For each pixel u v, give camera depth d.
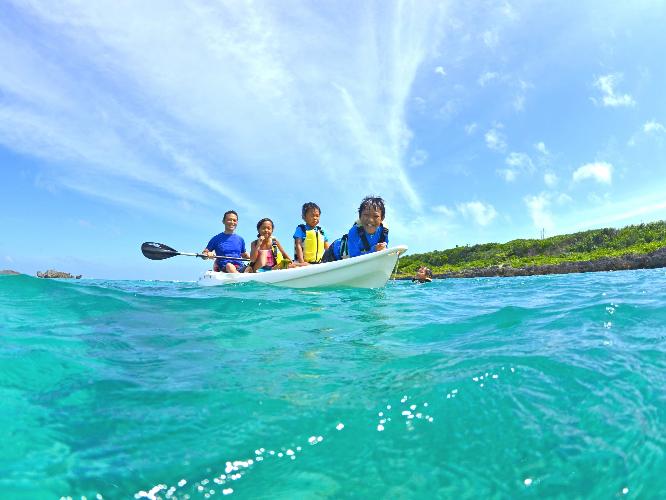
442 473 1.10
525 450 1.18
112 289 4.71
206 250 7.33
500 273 32.09
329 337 2.67
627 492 1.00
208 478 1.10
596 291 4.58
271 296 4.62
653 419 1.30
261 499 1.02
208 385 1.74
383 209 5.96
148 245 7.10
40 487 1.05
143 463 1.16
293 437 1.30
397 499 1.01
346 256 6.11
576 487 1.02
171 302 4.02
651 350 1.96
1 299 3.68
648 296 3.62
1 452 1.20
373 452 1.21
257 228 6.92
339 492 1.04
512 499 1.00
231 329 2.91
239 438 1.29
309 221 6.84
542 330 2.52
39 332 2.62
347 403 1.52
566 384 1.58
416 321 3.15
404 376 1.77
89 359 2.11
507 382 1.62
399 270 43.00
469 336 2.53
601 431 1.25
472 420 1.35
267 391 1.66
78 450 1.23
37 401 1.57
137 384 1.75
